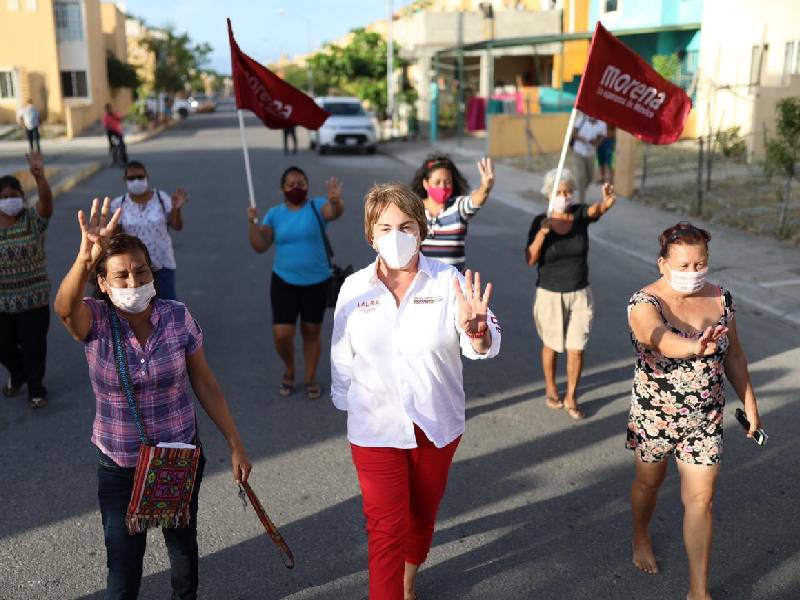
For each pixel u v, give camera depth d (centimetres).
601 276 1006
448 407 341
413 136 3175
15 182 571
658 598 378
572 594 382
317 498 475
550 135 2427
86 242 285
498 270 1037
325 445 546
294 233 597
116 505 322
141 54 6153
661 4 2180
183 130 4381
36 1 3988
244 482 340
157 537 434
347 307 339
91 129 4000
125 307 304
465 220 543
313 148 2841
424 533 361
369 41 3466
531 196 1659
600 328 792
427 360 332
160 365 313
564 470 507
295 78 5447
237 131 4147
